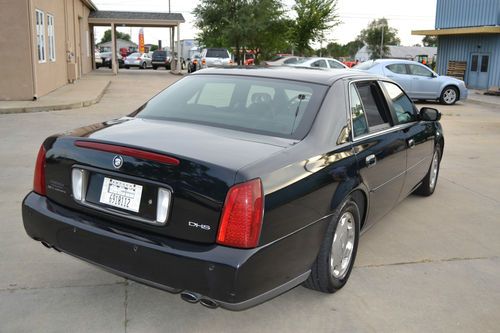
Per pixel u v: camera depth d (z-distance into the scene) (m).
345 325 3.39
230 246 2.75
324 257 3.48
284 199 2.95
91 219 3.15
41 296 3.58
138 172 2.96
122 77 29.02
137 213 2.98
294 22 35.12
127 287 3.76
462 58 29.38
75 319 3.32
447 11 30.25
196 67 34.53
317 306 3.61
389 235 5.07
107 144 3.12
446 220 5.59
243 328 3.30
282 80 3.96
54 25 18.55
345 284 3.93
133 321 3.33
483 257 4.61
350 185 3.61
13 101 14.35
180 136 3.30
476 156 9.25
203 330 3.27
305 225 3.17
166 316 3.41
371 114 4.39
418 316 3.54
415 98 19.25
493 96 23.12
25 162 7.33
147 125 3.60
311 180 3.19
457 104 19.77
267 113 3.66
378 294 3.82
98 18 32.16
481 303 3.77
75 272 3.95
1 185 6.14
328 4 34.88
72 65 21.83
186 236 2.84
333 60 22.94
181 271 2.78
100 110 13.91
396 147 4.62
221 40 36.44
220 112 3.76
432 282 4.07
